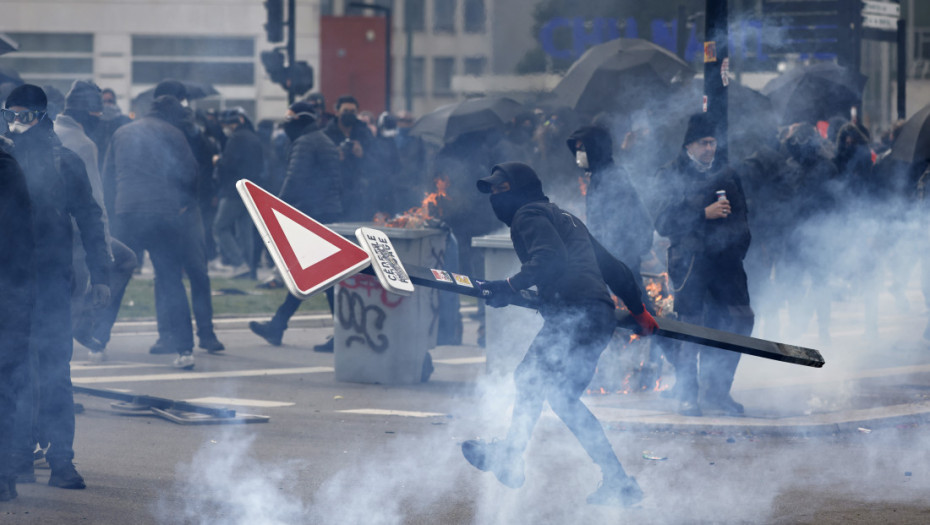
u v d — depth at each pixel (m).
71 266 17.89
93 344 30.83
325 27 118.25
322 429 22.58
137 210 30.06
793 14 51.78
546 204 16.70
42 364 17.58
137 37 116.38
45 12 115.56
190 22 115.94
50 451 17.72
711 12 25.61
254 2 115.94
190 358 30.12
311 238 12.80
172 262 30.47
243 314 39.41
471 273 35.56
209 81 116.38
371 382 28.16
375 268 13.04
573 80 43.19
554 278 16.39
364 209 43.00
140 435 21.77
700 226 23.70
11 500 16.84
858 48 50.41
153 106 31.00
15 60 116.31
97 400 25.00
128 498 17.27
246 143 48.84
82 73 116.56
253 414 23.77
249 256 50.09
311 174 32.72
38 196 17.41
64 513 16.34
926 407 24.16
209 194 48.75
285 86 58.34
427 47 126.25
